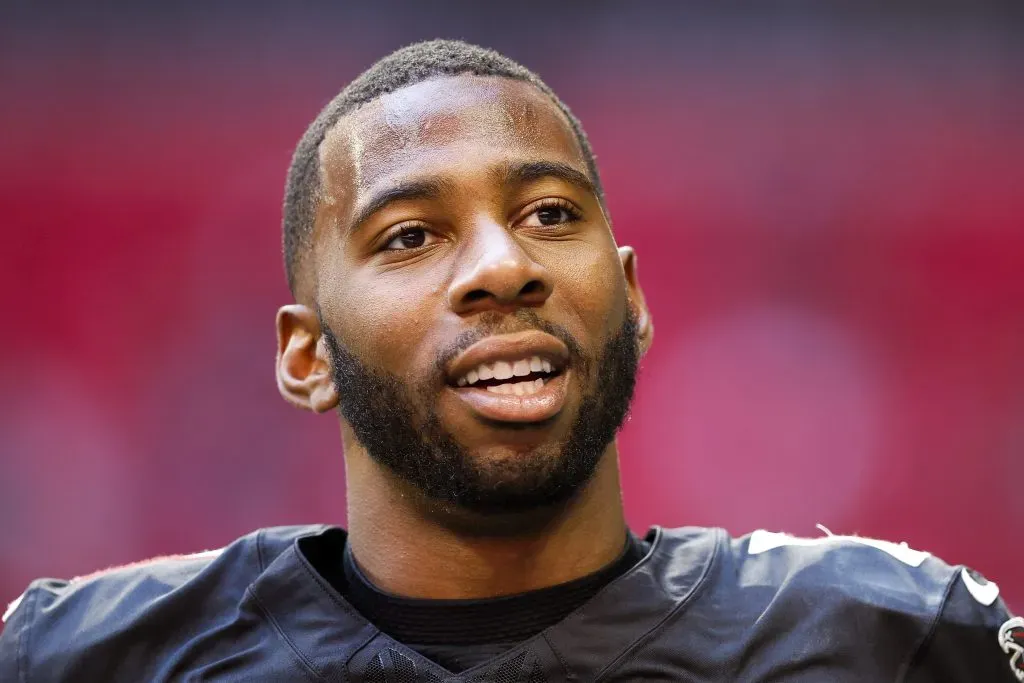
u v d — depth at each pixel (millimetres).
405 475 5555
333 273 5809
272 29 18828
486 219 5504
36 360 17703
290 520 17453
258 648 5898
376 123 5848
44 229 18000
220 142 18609
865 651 5578
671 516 18016
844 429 18406
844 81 19438
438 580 5750
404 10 19156
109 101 18391
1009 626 5652
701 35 19547
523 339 5266
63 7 18297
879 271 19016
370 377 5559
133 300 18016
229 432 17766
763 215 19328
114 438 17578
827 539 6223
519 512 5523
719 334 19000
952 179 19203
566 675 5523
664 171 19484
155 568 6617
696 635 5672
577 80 19516
